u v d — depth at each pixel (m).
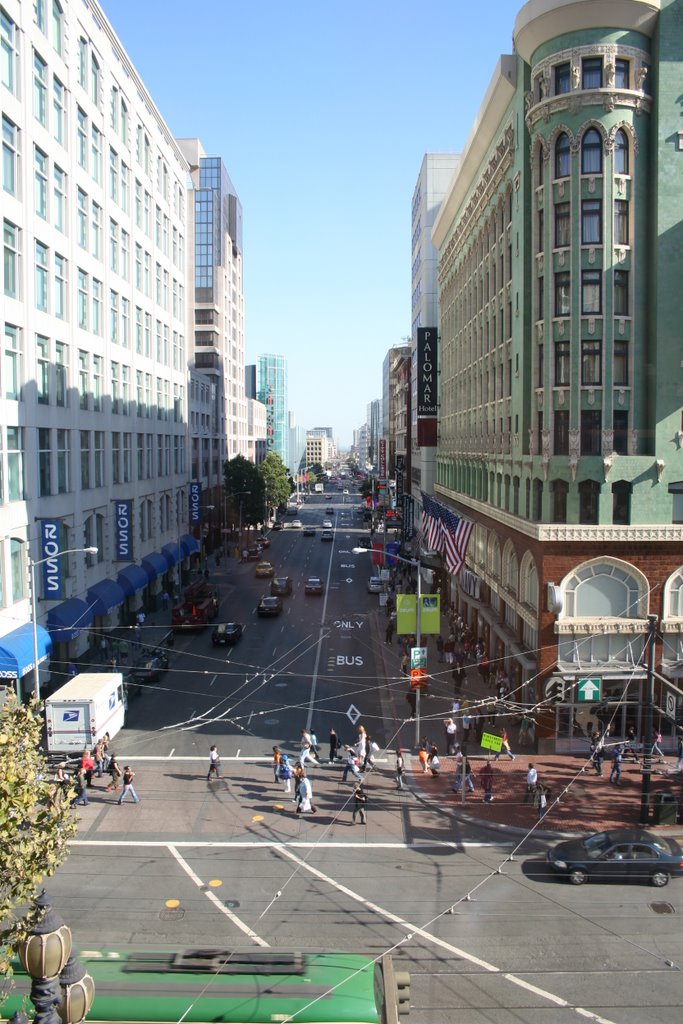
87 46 46.75
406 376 115.44
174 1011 12.42
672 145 32.50
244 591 71.81
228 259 118.62
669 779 30.08
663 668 32.53
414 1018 15.96
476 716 33.84
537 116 34.12
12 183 35.88
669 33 32.34
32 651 33.25
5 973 11.22
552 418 33.88
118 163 54.31
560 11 32.19
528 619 34.66
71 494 43.38
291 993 13.02
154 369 65.25
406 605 34.22
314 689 41.69
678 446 32.75
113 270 53.25
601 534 32.28
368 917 20.33
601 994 16.88
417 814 27.42
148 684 41.97
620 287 33.09
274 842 25.17
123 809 27.59
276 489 129.25
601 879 22.30
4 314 34.66
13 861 10.79
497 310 43.34
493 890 21.92
